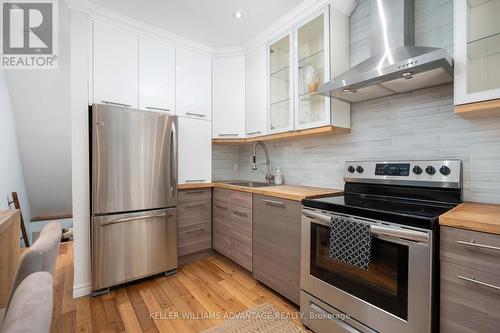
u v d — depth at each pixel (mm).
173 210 2348
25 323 357
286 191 1952
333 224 1378
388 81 1462
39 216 4242
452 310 990
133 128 2094
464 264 958
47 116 3324
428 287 1042
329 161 2215
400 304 1132
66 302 1868
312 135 2180
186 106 2648
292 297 1765
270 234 1972
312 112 2105
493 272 888
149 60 2377
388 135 1801
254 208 2150
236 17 2201
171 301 1895
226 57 2855
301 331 1566
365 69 1497
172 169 2334
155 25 2332
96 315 1711
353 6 1976
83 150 1987
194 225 2637
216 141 2879
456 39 1235
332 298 1431
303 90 2143
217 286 2131
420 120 1633
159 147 2240
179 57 2598
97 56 2070
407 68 1247
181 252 2531
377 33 1656
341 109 1952
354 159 2018
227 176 3367
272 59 2455
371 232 1221
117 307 1810
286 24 2217
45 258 618
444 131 1527
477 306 926
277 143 2805
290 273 1784
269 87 2453
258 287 2117
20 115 3195
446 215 1038
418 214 1116
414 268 1084
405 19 1558
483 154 1380
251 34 2518
